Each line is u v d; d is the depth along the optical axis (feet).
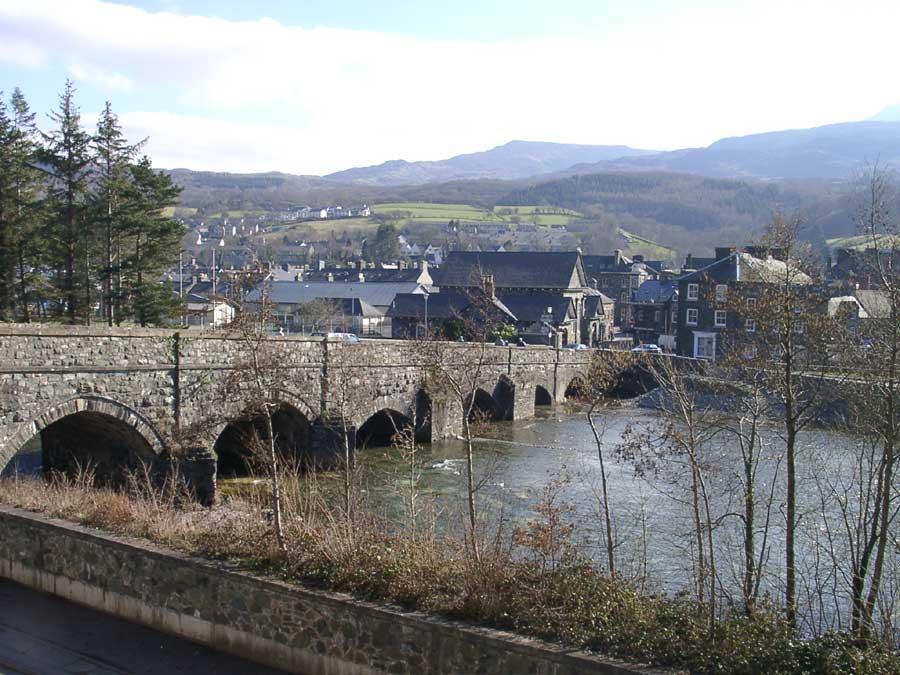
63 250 155.12
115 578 49.52
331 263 620.90
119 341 92.84
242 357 101.71
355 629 40.22
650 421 149.48
